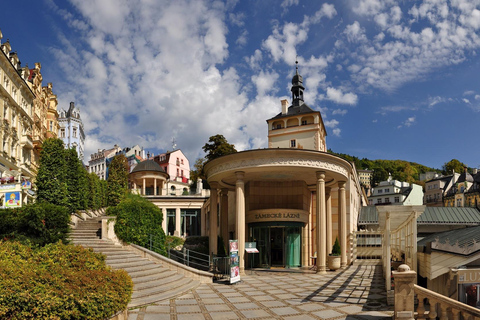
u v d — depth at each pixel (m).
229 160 22.98
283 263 26.25
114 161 33.62
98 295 8.59
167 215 42.41
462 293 12.12
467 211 36.50
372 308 12.31
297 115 50.72
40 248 11.99
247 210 28.12
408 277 10.10
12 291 7.23
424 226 35.22
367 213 39.38
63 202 23.36
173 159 85.56
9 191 18.66
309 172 23.61
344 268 25.50
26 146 42.31
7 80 37.41
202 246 34.56
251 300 13.76
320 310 12.10
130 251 18.69
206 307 12.53
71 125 98.06
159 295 13.84
